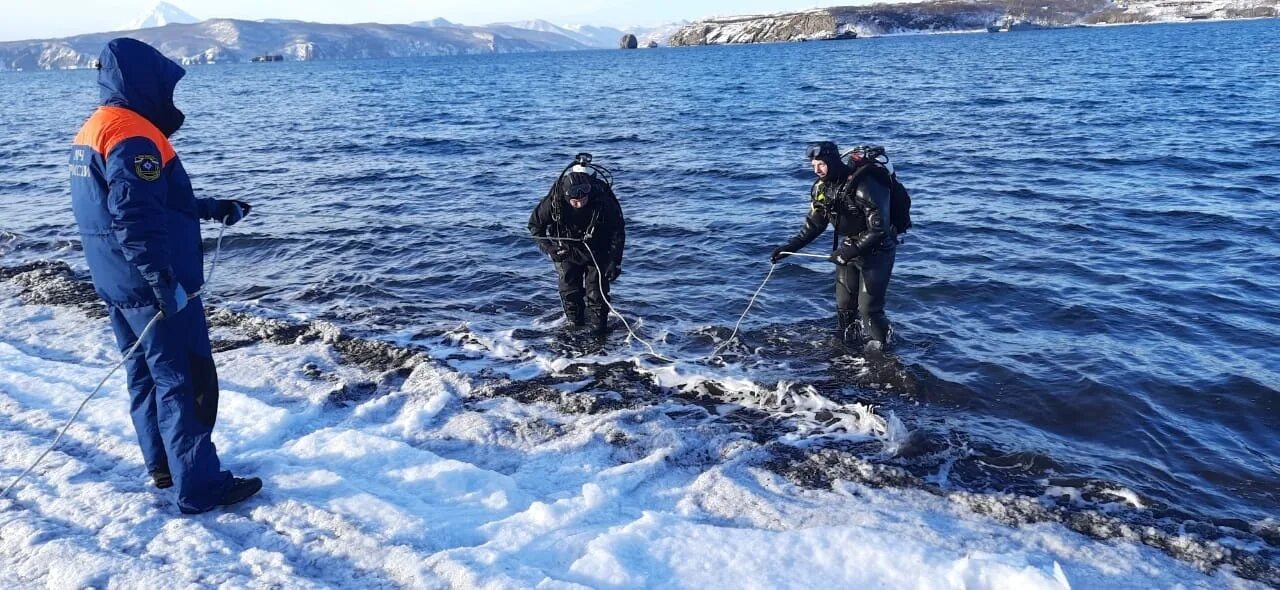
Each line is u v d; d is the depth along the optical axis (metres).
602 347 6.39
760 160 16.28
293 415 4.77
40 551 3.26
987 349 6.26
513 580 3.03
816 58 81.44
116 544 3.35
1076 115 21.62
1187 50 58.56
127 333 3.70
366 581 3.14
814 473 4.25
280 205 13.01
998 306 7.25
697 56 113.94
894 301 7.46
